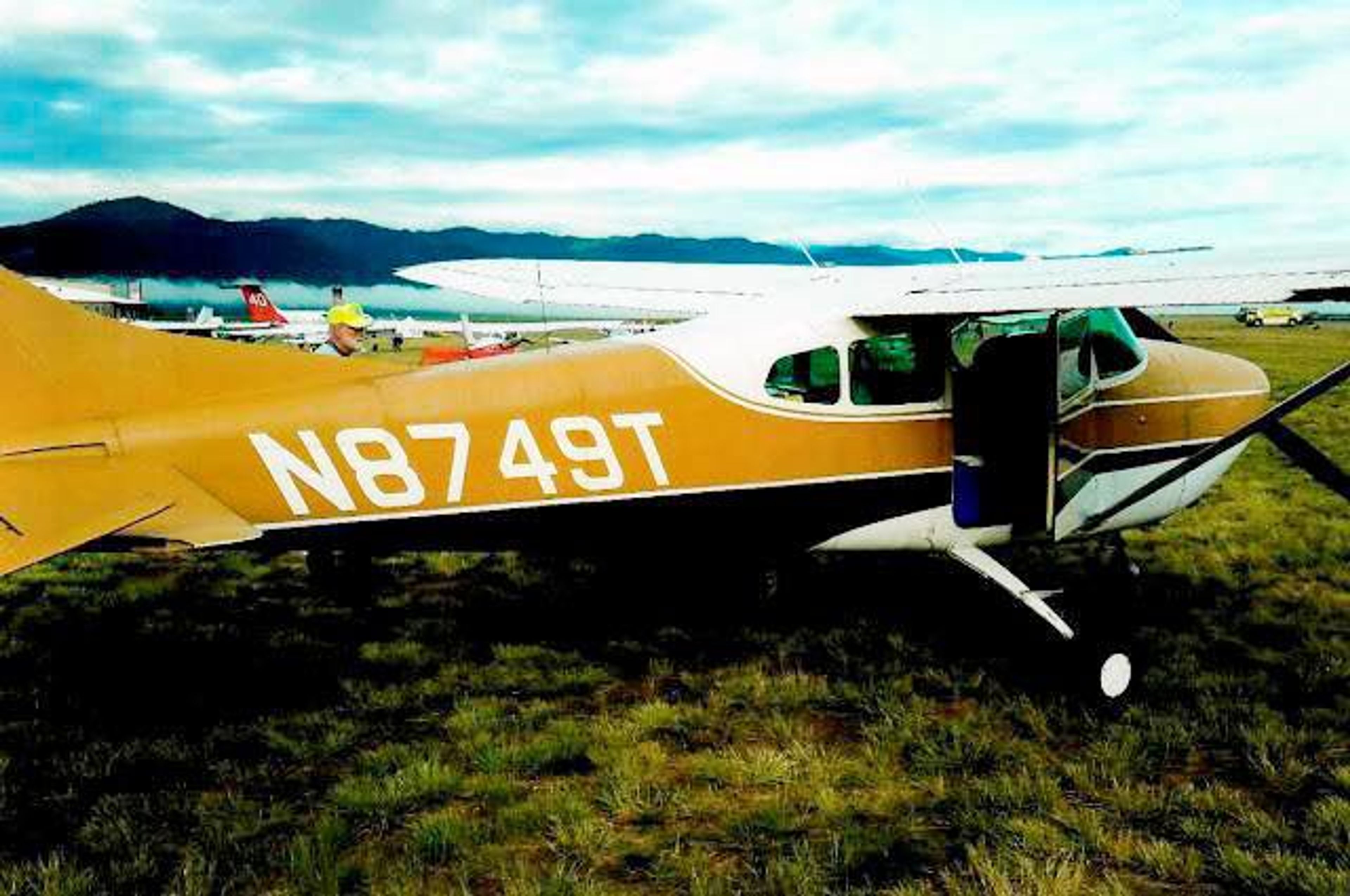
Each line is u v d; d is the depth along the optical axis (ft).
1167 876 9.50
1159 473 17.40
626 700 14.19
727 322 15.07
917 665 15.25
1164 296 12.58
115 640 16.42
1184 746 12.42
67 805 10.73
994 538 16.34
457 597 19.17
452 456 13.48
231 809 10.62
